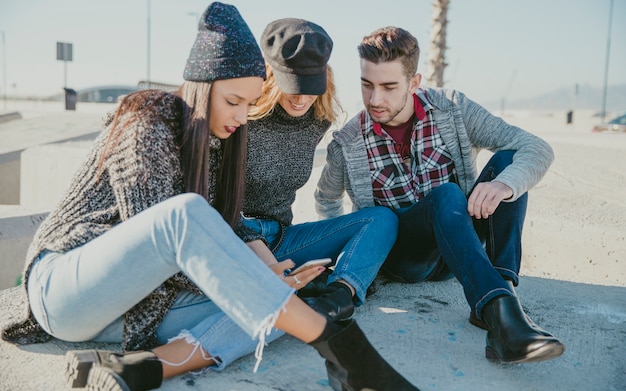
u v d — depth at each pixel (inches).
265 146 91.8
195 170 70.3
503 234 85.8
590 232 124.2
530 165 87.2
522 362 68.2
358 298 86.4
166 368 66.9
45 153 270.8
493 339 72.1
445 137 97.9
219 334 70.1
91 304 64.1
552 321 91.0
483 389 68.1
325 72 88.4
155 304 69.6
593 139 342.0
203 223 58.7
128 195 65.7
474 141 99.8
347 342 62.1
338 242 94.4
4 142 365.4
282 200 98.4
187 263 59.2
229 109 71.8
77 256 64.7
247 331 58.9
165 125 69.2
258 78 72.2
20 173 307.4
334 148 102.3
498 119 97.3
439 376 71.1
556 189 169.3
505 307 71.4
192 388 67.1
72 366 62.4
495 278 74.2
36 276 68.7
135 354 65.3
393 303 97.8
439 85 445.1
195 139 69.6
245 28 72.0
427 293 103.5
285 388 68.1
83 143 305.3
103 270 62.1
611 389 69.2
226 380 69.6
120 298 63.5
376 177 100.3
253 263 59.5
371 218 92.3
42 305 67.8
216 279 58.5
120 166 66.6
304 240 97.0
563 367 74.5
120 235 61.3
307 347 80.3
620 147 284.4
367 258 88.1
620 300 102.6
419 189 99.3
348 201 154.3
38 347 77.0
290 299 60.7
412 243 94.4
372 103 92.7
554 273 127.6
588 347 81.0
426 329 86.1
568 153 248.4
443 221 81.2
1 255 142.3
